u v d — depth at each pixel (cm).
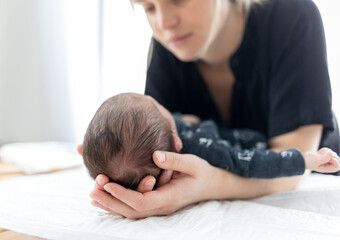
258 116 102
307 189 79
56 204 75
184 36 74
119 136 61
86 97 200
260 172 72
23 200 79
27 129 204
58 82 205
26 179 105
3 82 200
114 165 60
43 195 83
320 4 100
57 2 202
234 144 100
